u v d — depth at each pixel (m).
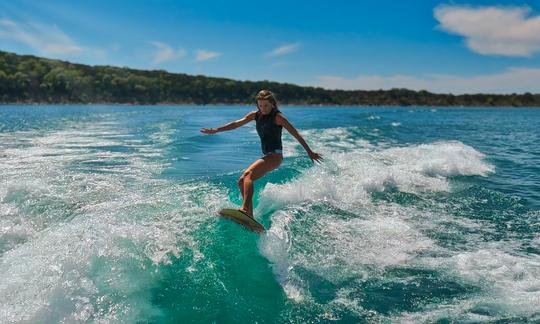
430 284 3.25
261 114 4.62
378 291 3.13
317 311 2.82
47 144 10.51
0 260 3.06
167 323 2.52
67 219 4.08
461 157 9.01
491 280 3.32
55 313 2.41
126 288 2.77
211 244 3.57
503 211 5.32
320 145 11.19
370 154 8.73
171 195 4.95
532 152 11.48
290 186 5.41
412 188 6.31
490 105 137.25
